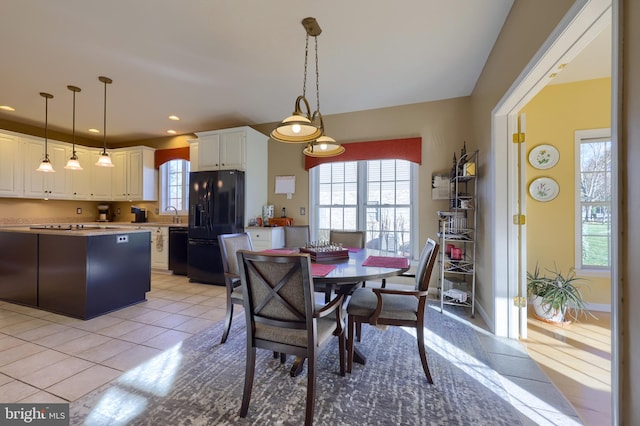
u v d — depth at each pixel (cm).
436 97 371
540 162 332
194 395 167
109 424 143
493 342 240
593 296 319
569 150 326
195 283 424
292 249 263
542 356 217
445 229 334
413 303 196
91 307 283
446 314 305
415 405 160
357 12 213
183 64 287
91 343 230
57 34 236
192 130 513
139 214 536
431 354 219
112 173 555
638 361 97
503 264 251
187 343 232
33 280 308
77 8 205
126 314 296
